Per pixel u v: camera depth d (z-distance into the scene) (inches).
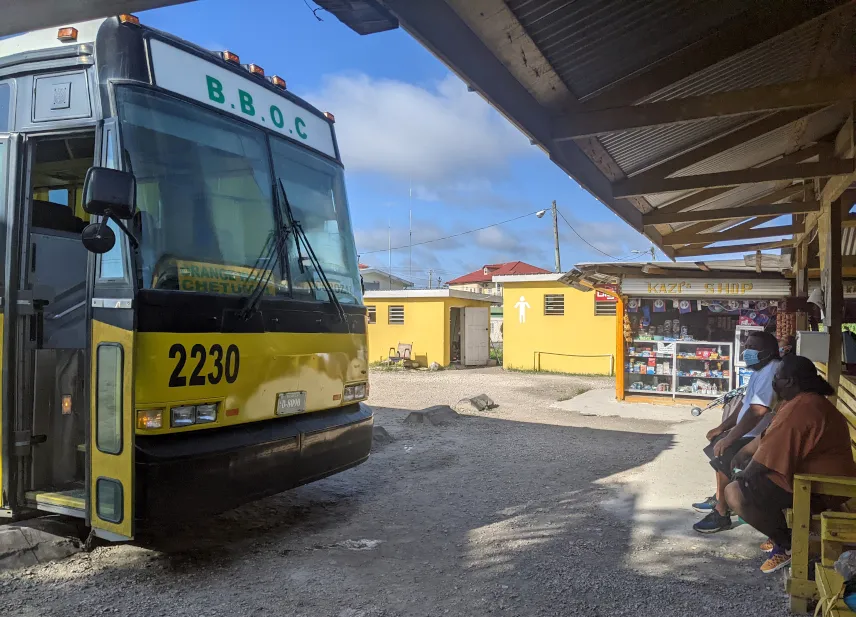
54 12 94.9
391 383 688.4
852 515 134.3
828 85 139.4
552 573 170.4
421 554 187.2
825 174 190.9
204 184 173.0
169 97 168.6
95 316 154.4
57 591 154.0
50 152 186.7
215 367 163.3
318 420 201.9
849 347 335.3
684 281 494.3
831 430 156.8
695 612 145.9
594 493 254.2
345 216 231.8
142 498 147.6
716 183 200.7
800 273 366.0
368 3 88.0
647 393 541.6
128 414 147.1
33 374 169.8
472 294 952.3
